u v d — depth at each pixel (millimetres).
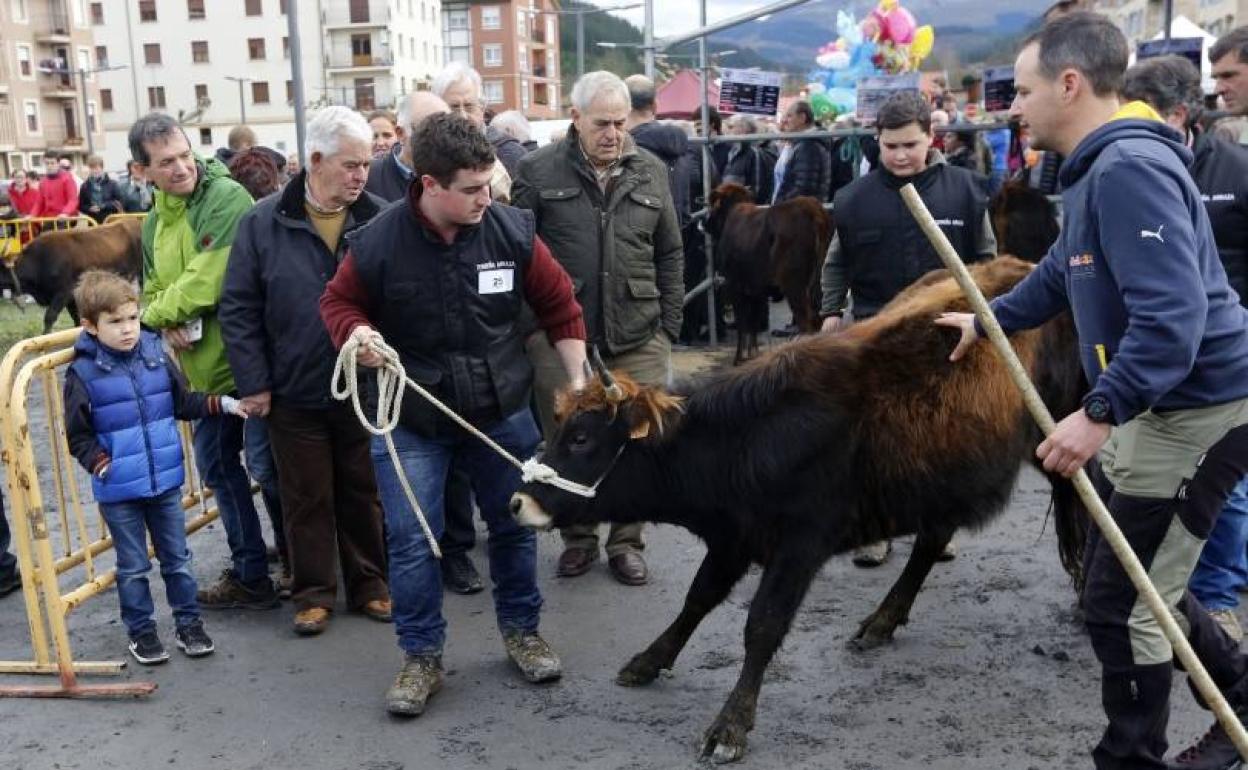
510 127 7559
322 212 4375
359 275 3736
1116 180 2645
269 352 4434
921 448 3656
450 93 5789
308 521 4598
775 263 8867
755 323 9508
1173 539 2881
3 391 3973
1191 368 2678
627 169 4883
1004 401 3760
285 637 4594
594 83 4684
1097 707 3822
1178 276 2580
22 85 58688
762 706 3895
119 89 69500
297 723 3861
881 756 3547
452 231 3729
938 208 4793
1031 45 2885
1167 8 9312
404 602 3941
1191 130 4289
